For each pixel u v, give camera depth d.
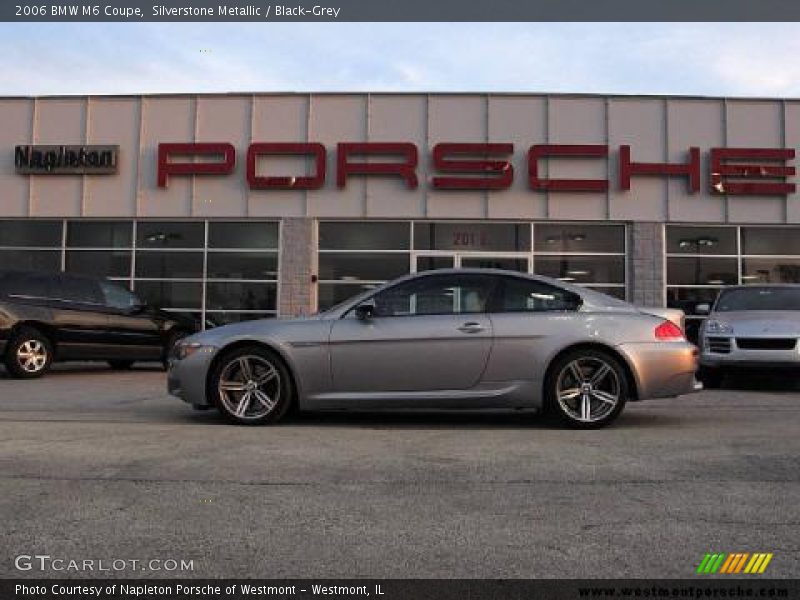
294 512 4.42
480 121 16.38
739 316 11.48
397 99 16.42
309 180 16.28
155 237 16.78
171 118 16.67
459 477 5.20
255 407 7.46
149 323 13.83
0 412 8.46
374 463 5.62
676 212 16.22
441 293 7.46
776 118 16.28
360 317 7.37
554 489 4.90
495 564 3.66
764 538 3.99
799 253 16.34
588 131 16.30
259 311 16.48
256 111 16.56
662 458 5.80
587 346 7.23
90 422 7.59
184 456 5.83
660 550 3.83
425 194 16.30
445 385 7.27
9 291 12.20
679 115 16.30
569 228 16.41
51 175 16.80
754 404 9.29
